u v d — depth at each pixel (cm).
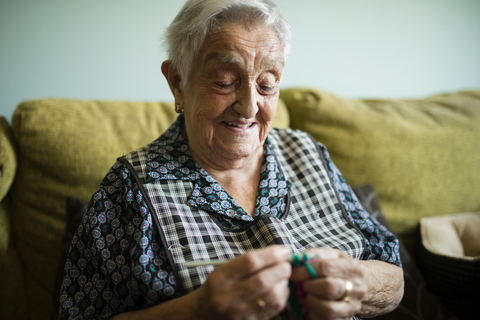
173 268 66
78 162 103
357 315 77
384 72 169
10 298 100
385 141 125
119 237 71
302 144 94
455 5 171
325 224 83
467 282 98
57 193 103
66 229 96
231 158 78
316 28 155
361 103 139
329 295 54
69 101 112
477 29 177
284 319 63
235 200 81
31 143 102
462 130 131
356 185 125
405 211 126
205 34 69
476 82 185
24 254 104
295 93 139
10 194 108
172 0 134
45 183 104
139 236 69
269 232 69
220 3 67
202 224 73
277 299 51
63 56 126
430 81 177
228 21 69
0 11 116
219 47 69
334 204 86
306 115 132
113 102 118
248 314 52
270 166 85
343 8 156
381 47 166
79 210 99
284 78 157
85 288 70
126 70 134
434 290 109
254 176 85
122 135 109
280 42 75
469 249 118
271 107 77
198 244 69
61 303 69
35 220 103
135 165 77
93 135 106
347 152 125
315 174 88
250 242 72
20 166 105
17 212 105
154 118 117
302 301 57
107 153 106
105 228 72
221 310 52
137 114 116
